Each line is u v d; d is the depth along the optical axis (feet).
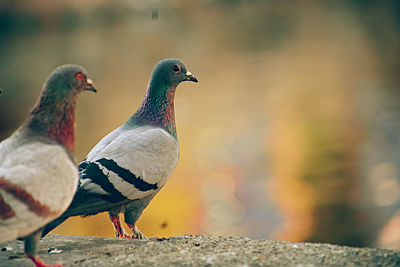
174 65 22.18
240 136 68.69
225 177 51.93
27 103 99.30
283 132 68.74
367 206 42.29
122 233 21.36
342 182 48.57
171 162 21.07
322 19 209.97
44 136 15.57
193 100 95.14
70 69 16.01
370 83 95.40
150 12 293.23
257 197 46.21
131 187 19.92
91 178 19.36
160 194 49.73
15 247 18.58
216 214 41.98
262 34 184.34
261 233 38.78
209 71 124.67
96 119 83.46
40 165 14.64
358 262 15.99
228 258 16.47
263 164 56.08
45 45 192.95
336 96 87.97
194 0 310.24
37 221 14.39
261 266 15.75
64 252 17.51
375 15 203.92
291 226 39.78
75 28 240.94
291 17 226.38
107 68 137.08
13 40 211.41
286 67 120.78
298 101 86.48
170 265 15.90
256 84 105.29
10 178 14.03
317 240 37.96
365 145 58.85
